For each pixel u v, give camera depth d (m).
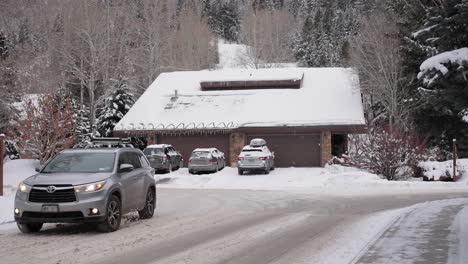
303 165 39.25
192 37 72.56
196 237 11.53
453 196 21.27
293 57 86.88
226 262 8.92
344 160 35.19
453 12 12.30
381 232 11.48
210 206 18.28
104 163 13.38
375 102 46.22
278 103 41.47
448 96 12.02
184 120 40.62
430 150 36.22
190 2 93.44
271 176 33.66
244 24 78.81
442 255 8.95
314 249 10.00
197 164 35.66
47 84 47.75
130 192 13.59
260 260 9.06
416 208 15.98
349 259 8.91
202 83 44.88
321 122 38.31
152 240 11.17
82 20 53.69
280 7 114.06
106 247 10.36
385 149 31.59
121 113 51.38
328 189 26.06
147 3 63.22
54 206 11.72
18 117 36.00
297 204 18.69
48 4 56.53
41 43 57.78
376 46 41.22
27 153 35.91
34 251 9.95
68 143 34.09
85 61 54.06
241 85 44.53
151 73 61.38
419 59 36.19
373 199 20.27
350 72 45.38
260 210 16.84
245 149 35.06
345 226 12.92
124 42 57.50
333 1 99.94
